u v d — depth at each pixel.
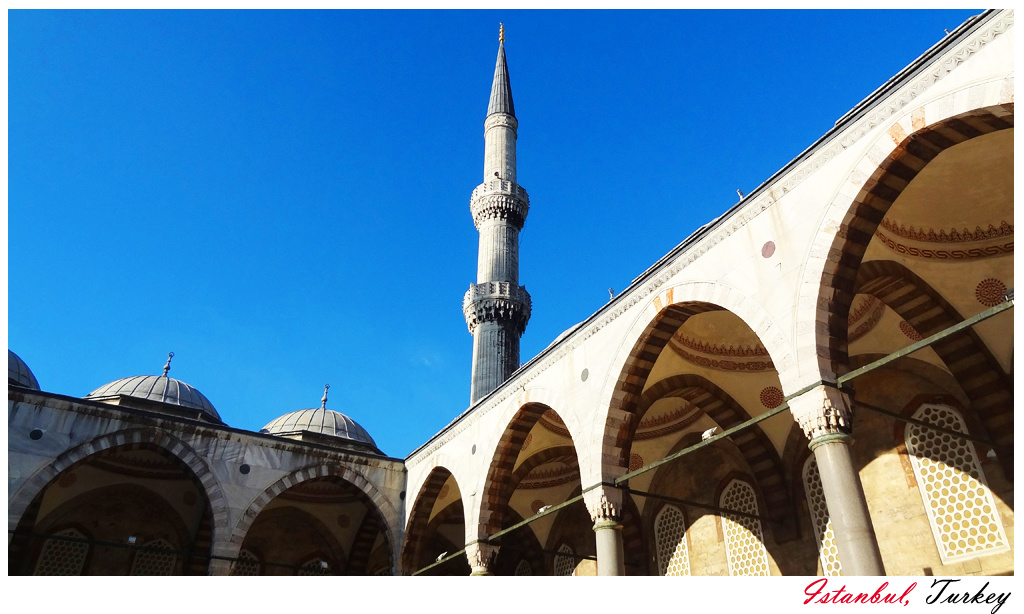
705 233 13.67
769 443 18.58
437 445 23.03
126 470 25.75
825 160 11.57
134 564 25.69
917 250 13.61
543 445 21.91
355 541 28.59
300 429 32.28
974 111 9.35
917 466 15.66
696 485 20.95
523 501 25.89
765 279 12.02
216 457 21.89
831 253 11.02
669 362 17.28
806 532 17.48
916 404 15.98
